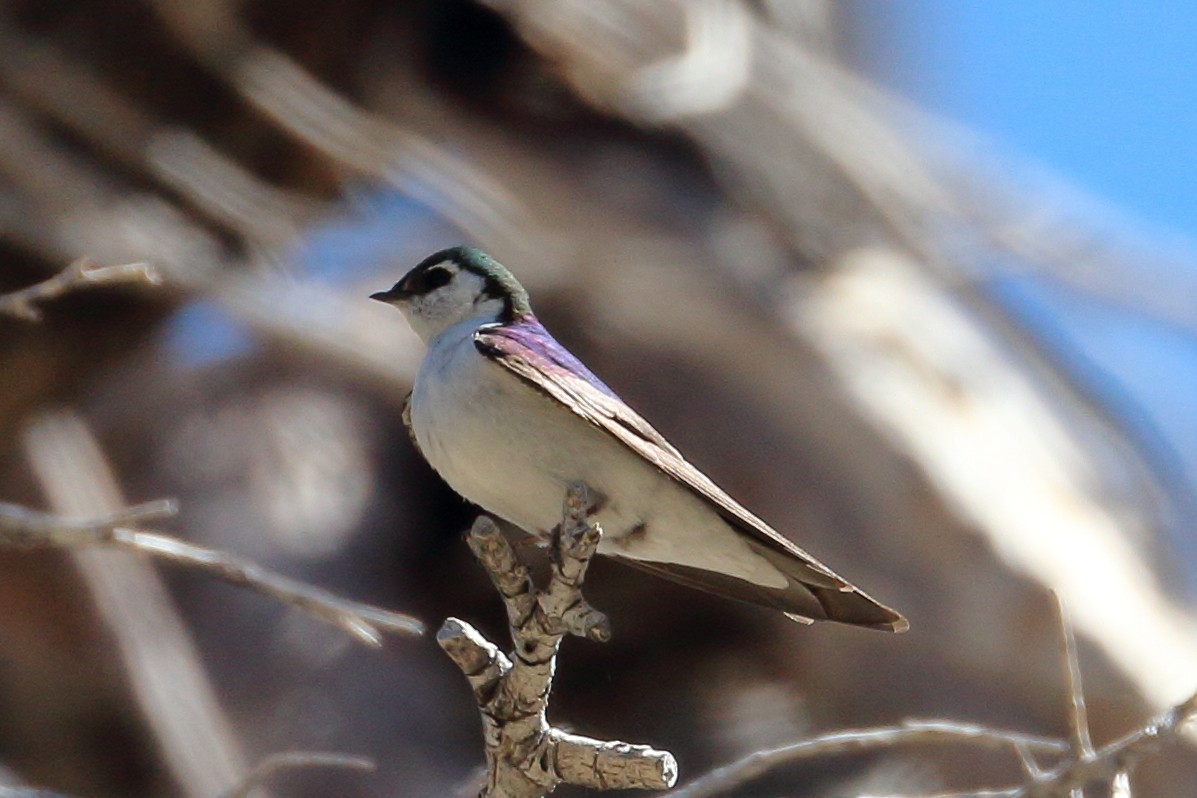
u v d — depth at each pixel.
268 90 13.62
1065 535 12.32
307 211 13.89
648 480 6.79
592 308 13.22
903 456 12.41
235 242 13.87
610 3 14.00
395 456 16.59
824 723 13.54
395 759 14.73
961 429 12.71
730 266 13.23
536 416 6.82
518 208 13.39
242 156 14.17
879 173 13.81
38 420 14.32
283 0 13.77
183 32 13.41
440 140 13.96
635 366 13.18
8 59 13.43
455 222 13.42
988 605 12.05
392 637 15.74
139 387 15.35
